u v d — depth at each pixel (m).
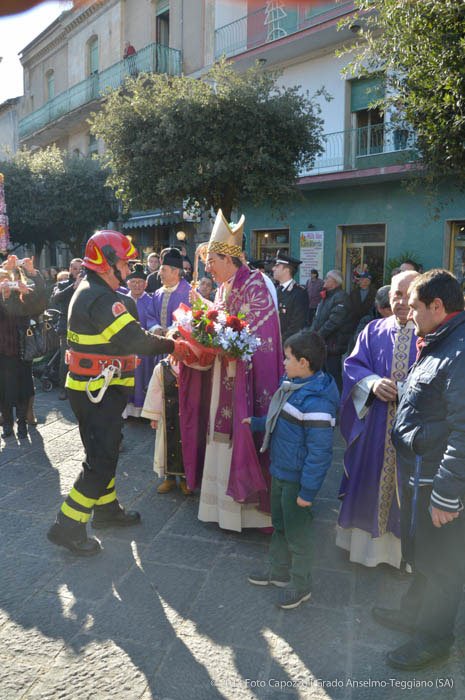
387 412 2.96
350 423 3.12
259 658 2.41
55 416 6.32
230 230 3.52
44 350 5.48
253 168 10.41
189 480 3.85
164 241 18.69
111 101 10.98
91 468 3.26
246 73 10.73
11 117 28.11
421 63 5.98
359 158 13.90
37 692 2.21
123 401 3.37
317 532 3.59
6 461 4.86
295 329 6.12
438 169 6.82
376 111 13.76
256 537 3.53
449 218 12.60
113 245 3.22
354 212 14.41
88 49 21.03
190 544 3.43
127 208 11.79
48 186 17.98
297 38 13.28
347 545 3.22
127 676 2.30
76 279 6.76
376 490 2.99
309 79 14.73
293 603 2.74
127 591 2.91
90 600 2.83
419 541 2.33
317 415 2.65
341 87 14.06
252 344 3.25
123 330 3.17
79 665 2.36
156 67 16.69
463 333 2.19
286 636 2.55
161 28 17.61
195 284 3.89
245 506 3.52
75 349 3.29
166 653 2.43
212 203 11.42
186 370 3.75
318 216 15.15
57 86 23.81
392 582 3.00
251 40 14.34
